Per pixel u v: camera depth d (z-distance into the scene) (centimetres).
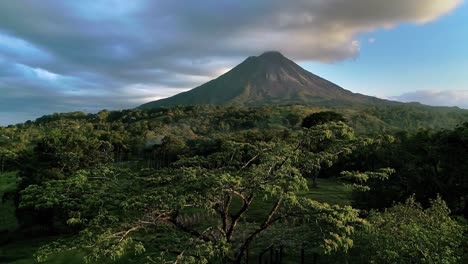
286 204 1592
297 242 2383
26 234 3912
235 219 1822
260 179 1549
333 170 6744
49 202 1652
